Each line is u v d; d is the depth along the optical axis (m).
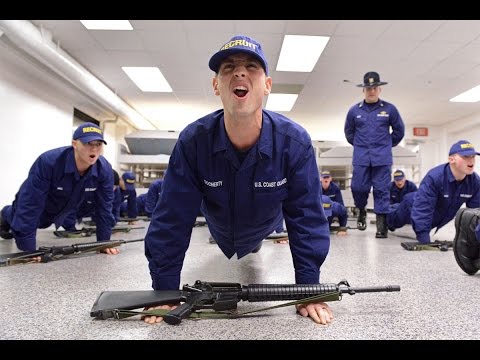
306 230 1.05
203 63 5.06
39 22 3.92
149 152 6.84
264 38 4.20
